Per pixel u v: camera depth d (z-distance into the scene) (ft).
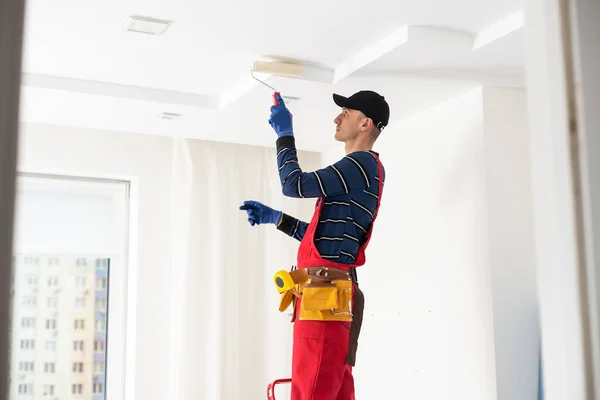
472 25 9.63
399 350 13.10
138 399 14.47
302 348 8.40
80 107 12.84
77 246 14.92
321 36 10.05
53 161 14.30
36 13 9.19
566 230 3.43
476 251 11.41
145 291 14.80
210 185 15.30
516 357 10.98
